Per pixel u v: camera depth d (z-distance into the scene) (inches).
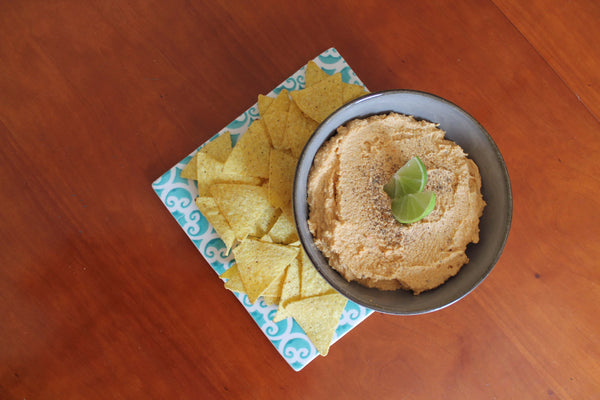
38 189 23.7
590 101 24.3
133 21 24.6
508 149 24.2
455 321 23.6
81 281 23.4
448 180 20.7
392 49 24.6
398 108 20.9
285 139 21.9
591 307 23.7
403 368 23.4
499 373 23.5
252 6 24.7
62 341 23.2
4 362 23.0
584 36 24.5
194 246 23.7
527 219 24.0
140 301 23.4
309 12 24.7
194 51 24.5
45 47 24.3
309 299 21.9
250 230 21.8
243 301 22.5
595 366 23.5
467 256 20.7
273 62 24.6
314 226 20.5
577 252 23.8
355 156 20.6
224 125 24.3
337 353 23.4
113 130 24.2
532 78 24.4
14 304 23.3
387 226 20.3
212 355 23.3
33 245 23.5
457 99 24.4
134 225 23.7
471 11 24.7
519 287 23.7
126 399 23.1
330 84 22.1
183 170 22.6
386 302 19.8
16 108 24.0
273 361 23.3
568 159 24.1
